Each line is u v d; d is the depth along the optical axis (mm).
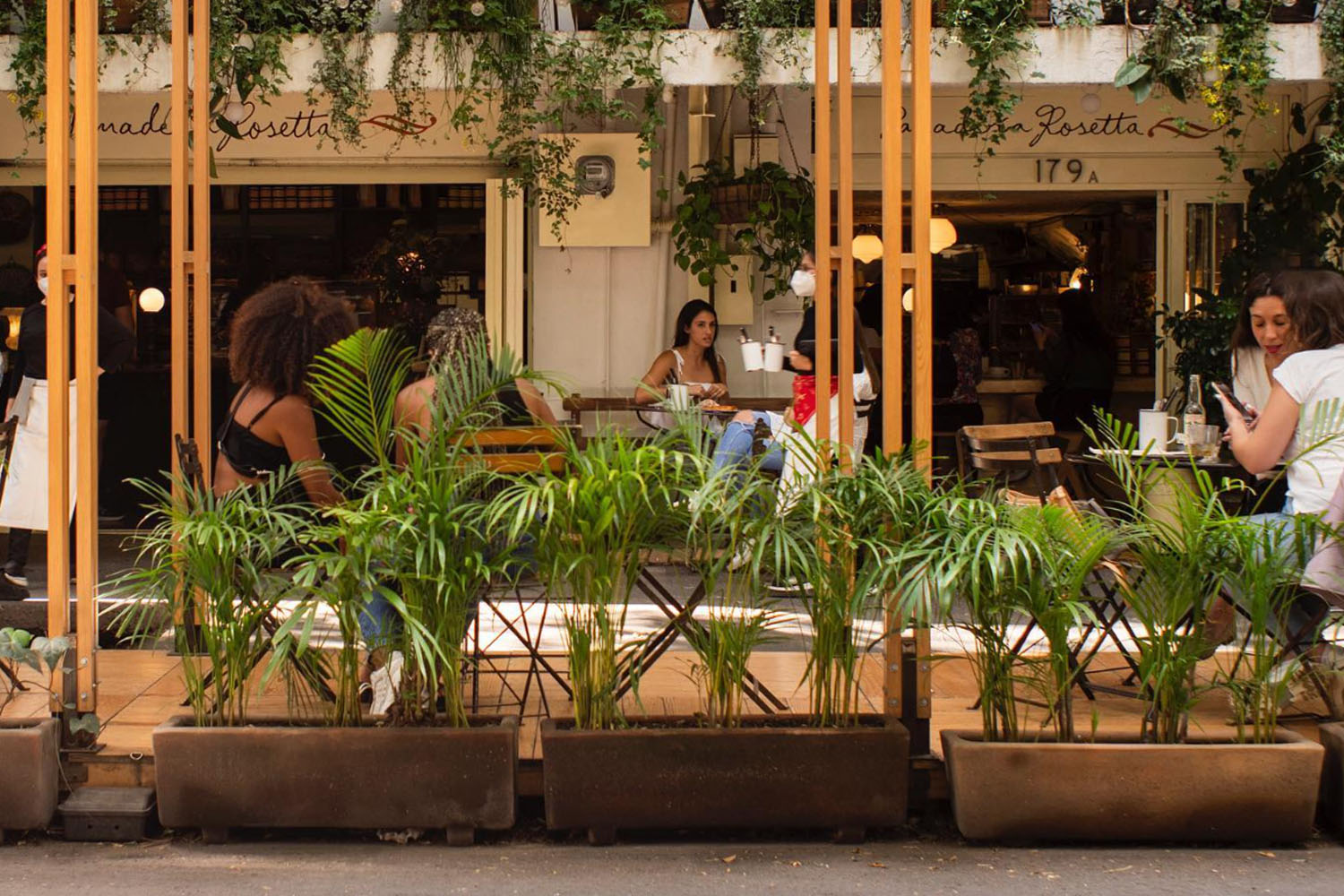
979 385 12602
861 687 5414
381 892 4023
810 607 4457
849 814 4344
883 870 4211
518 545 4352
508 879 4125
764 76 8461
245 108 10078
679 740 4316
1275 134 10227
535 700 5230
